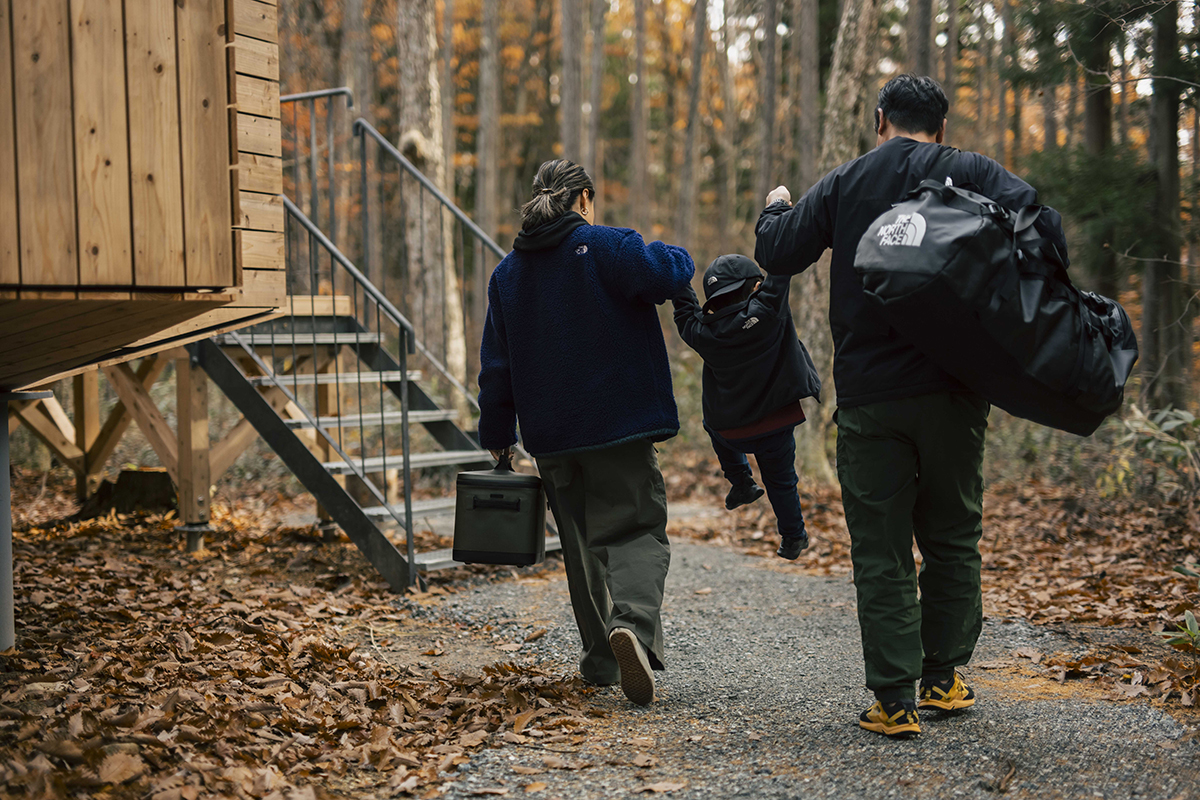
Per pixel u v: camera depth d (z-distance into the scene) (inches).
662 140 1286.9
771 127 594.6
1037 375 87.0
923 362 94.7
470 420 396.8
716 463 366.9
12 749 87.2
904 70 626.8
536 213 112.8
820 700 118.1
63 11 89.5
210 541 235.3
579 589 120.8
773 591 188.4
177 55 97.9
